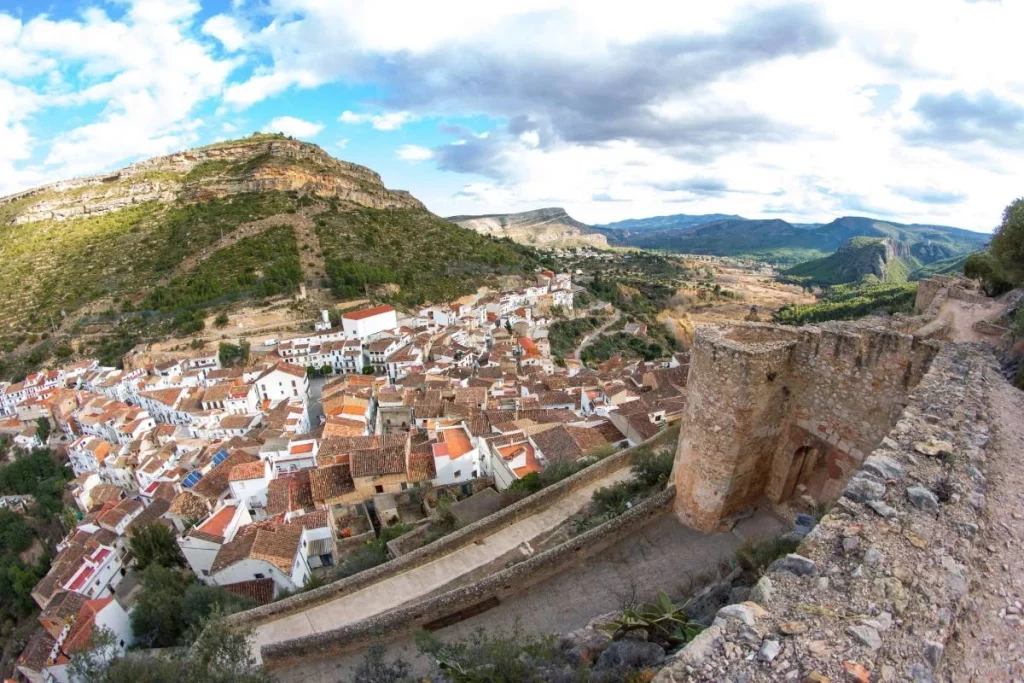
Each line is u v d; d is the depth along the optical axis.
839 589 6.91
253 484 40.16
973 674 5.96
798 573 7.33
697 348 15.76
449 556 21.27
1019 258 22.61
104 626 30.02
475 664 9.97
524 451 36.00
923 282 32.34
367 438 43.97
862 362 13.66
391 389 63.59
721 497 15.70
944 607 6.50
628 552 16.36
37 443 75.88
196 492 41.50
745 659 5.98
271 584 28.31
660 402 41.34
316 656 16.12
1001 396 12.09
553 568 16.17
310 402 75.88
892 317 21.33
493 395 58.81
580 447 34.22
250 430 61.22
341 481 39.53
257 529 31.20
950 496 8.32
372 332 93.88
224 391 68.94
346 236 137.12
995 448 9.95
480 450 41.28
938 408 10.88
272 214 144.62
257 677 13.88
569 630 14.20
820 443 14.83
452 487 39.00
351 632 15.93
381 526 36.38
